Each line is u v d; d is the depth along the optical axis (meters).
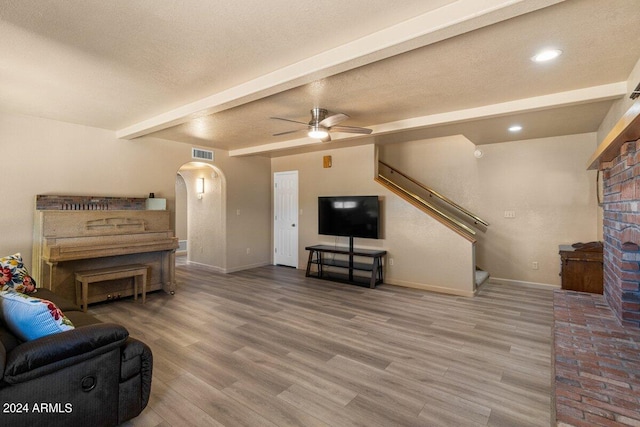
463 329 3.43
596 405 1.39
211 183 6.76
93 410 1.76
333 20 1.97
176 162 5.52
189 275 6.14
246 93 2.94
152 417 1.99
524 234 5.34
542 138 5.18
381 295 4.77
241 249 6.68
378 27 2.06
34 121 4.05
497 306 4.23
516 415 2.01
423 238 5.14
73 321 2.32
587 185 4.88
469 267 4.73
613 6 1.79
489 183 5.63
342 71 2.46
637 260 2.28
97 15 1.91
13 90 3.12
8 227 3.87
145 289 4.38
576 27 2.01
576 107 3.50
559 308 2.71
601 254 3.94
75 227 4.04
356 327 3.49
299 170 6.74
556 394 1.49
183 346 3.01
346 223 5.66
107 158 4.69
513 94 3.21
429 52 2.34
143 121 4.23
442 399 2.18
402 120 4.18
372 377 2.46
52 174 4.19
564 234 5.04
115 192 4.77
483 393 2.25
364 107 3.62
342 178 6.05
